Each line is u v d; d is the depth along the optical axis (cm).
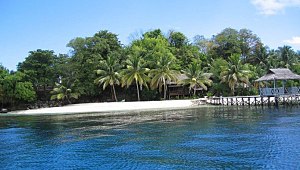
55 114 5519
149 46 8412
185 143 2247
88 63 7406
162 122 3569
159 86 7425
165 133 2741
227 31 10056
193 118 3906
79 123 3756
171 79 7175
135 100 7906
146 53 7938
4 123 4141
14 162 1850
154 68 7444
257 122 3259
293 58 9006
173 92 7869
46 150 2173
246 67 7162
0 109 7188
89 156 1934
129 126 3297
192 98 7494
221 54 9688
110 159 1834
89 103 7225
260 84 7488
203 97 7419
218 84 7300
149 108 6125
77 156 1947
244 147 2034
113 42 8006
